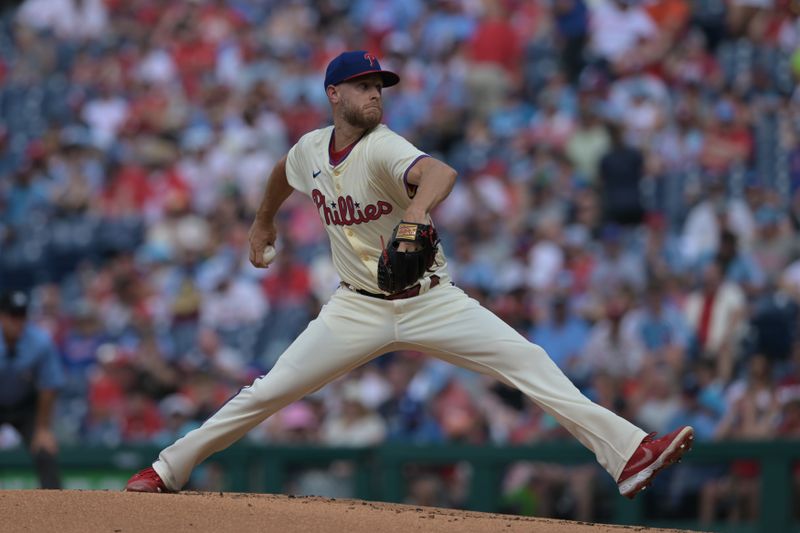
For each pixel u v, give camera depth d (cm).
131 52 6141
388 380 3788
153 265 4797
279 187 1880
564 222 4447
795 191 4462
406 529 1548
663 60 4997
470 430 3481
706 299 3700
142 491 1784
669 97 4862
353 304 1742
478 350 1709
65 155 5494
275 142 5284
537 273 4197
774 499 3122
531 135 4884
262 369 4153
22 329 2922
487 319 1714
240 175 5156
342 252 1742
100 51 6244
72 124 5897
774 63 4981
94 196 5359
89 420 4122
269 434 3672
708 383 3478
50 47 6359
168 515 1562
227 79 5762
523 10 5456
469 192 4609
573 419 1689
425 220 1551
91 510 1577
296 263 4553
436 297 1717
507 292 3969
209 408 3897
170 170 5328
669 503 3231
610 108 4800
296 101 5466
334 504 1772
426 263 1584
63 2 6475
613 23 5284
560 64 5297
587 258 4116
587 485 3225
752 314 3712
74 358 4503
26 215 5356
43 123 6044
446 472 3378
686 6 5231
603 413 1680
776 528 3114
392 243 1566
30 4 6519
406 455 3341
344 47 5759
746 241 4088
